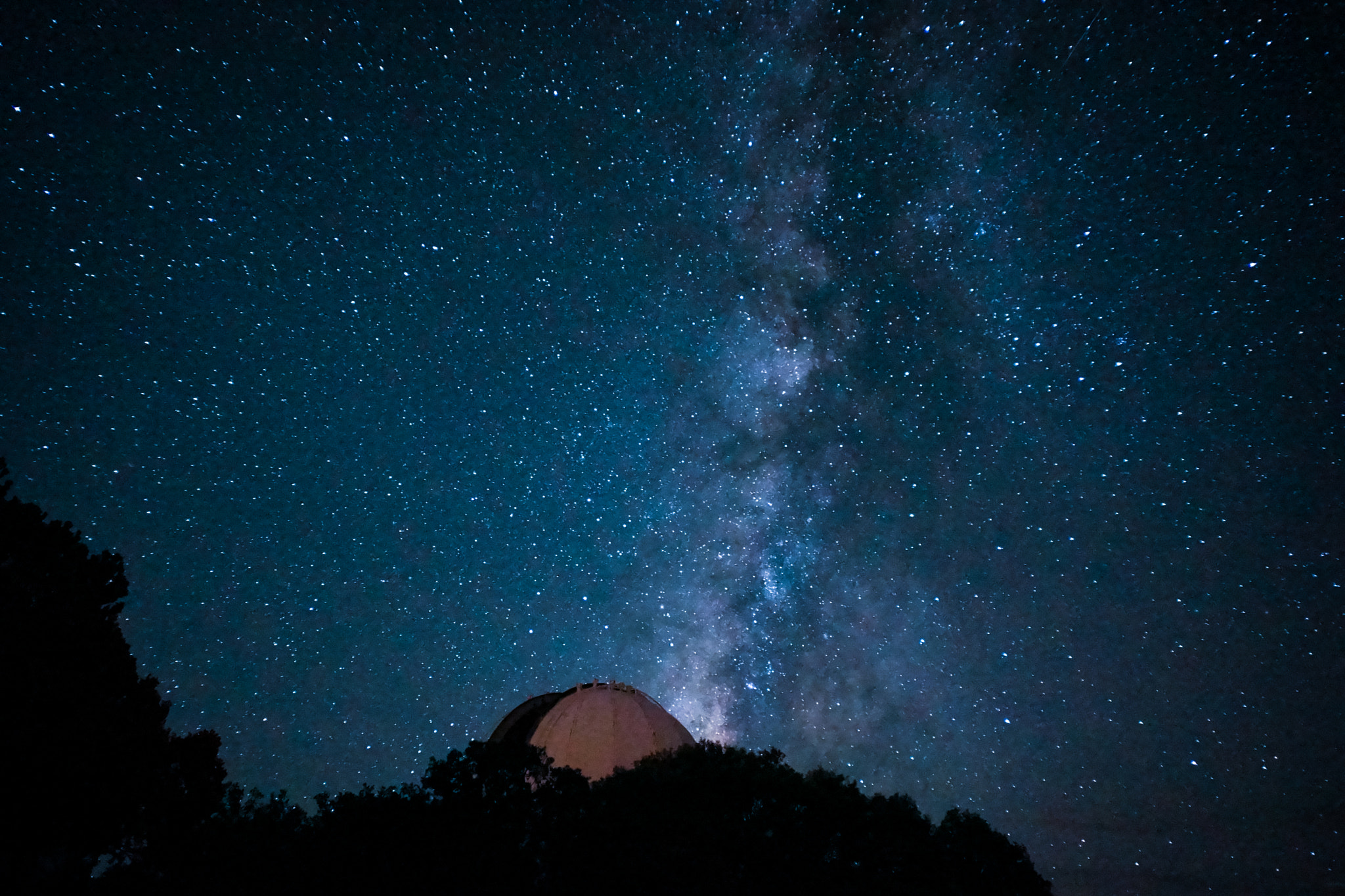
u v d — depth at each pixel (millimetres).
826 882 9688
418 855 8891
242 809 9523
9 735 9258
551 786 10336
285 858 8766
